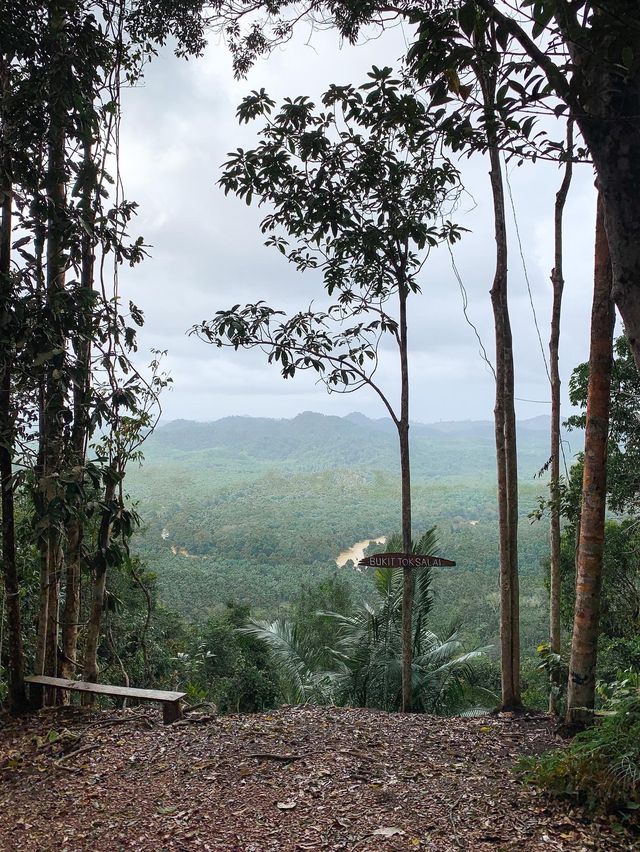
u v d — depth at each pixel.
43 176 4.44
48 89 4.27
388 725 4.57
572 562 12.48
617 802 2.99
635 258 1.77
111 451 5.06
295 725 4.52
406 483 5.82
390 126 4.62
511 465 5.32
